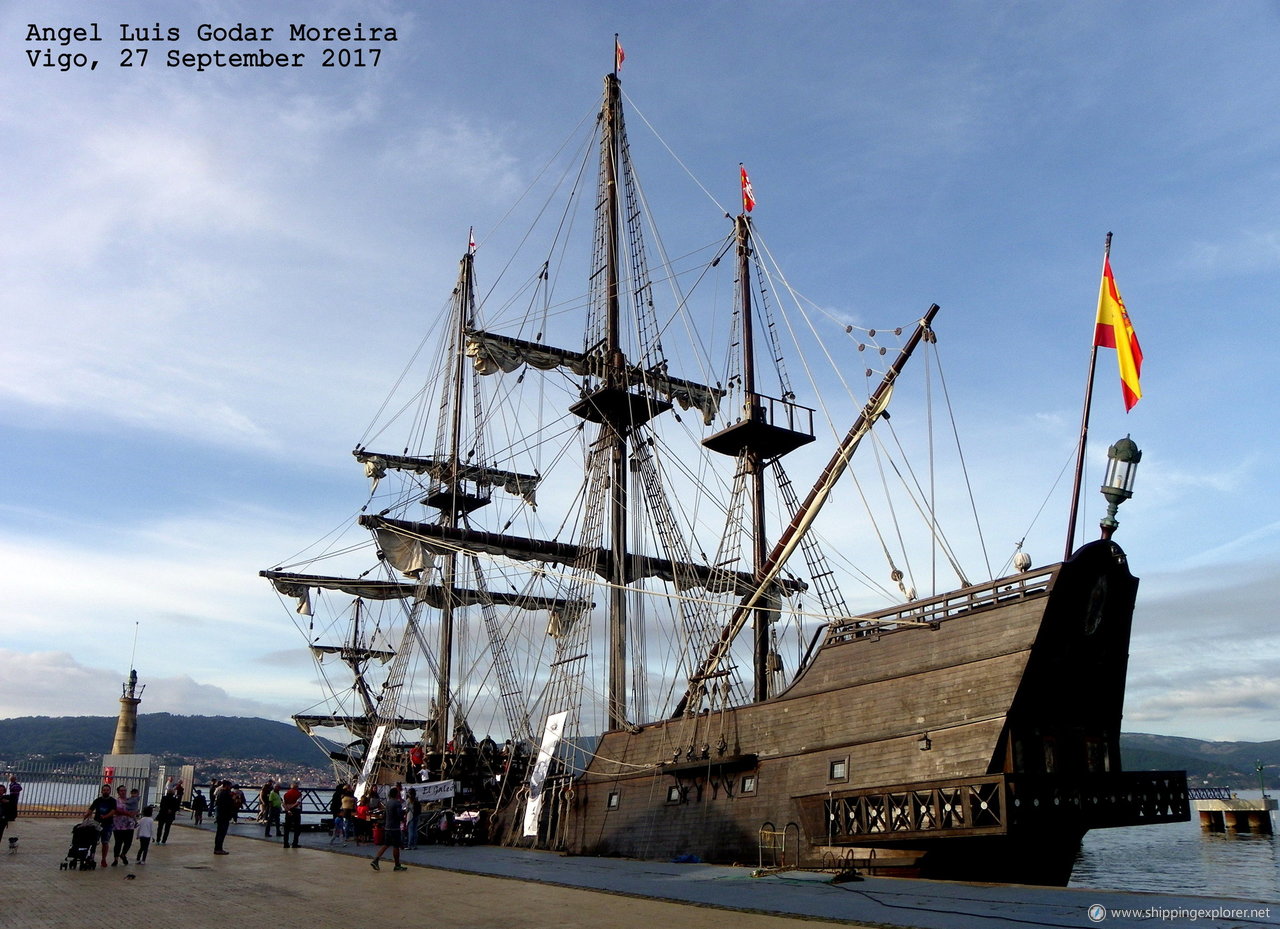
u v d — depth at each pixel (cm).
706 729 3044
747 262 4012
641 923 1540
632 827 3228
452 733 6025
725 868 2581
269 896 1945
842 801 2403
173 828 4425
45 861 2650
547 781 3791
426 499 6500
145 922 1581
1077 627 2241
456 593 6203
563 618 4241
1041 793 2128
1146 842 7550
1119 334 2495
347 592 6147
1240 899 1767
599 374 4747
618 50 5062
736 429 3744
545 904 1806
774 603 3575
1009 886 2062
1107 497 2370
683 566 4541
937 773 2284
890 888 2022
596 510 4388
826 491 3203
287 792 3403
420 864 2788
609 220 4838
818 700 2677
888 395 3059
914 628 2477
